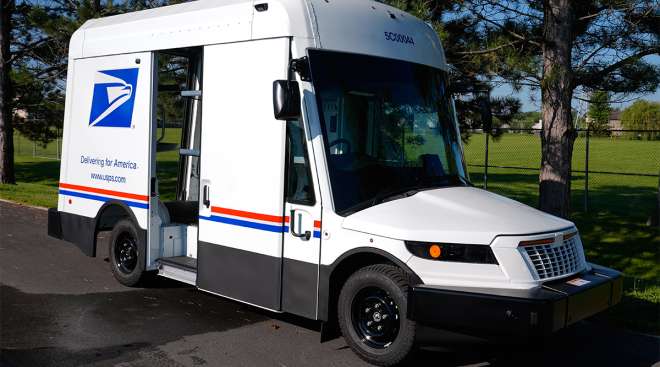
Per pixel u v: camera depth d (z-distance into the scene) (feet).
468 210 16.70
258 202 18.78
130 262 24.75
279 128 18.25
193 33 21.20
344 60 18.30
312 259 17.53
